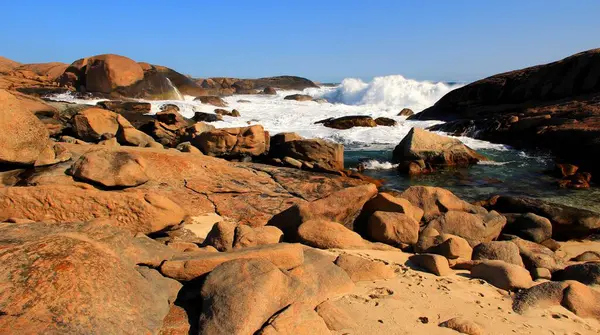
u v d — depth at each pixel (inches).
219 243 220.7
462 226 297.9
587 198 450.0
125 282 141.6
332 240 243.6
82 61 1187.9
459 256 240.2
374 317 160.4
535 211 358.3
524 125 740.7
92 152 336.5
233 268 160.2
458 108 1051.3
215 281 155.2
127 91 1141.1
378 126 890.7
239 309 140.7
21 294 120.9
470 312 174.6
